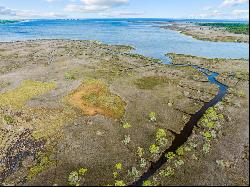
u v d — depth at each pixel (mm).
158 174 31312
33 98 50969
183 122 43250
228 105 48312
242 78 62688
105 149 35844
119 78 62625
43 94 52688
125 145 36875
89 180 30375
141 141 37812
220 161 32719
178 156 34438
